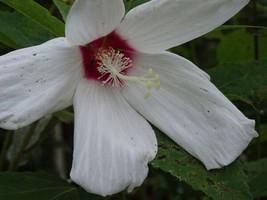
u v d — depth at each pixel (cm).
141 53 40
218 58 62
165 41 38
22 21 45
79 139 35
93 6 34
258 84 44
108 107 38
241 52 61
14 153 56
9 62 34
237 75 45
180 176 37
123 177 34
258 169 53
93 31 36
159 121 39
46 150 74
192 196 64
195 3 36
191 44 56
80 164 34
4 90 33
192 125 38
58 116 51
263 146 66
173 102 39
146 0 43
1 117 33
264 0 71
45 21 38
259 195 51
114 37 39
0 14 45
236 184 38
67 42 36
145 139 38
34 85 34
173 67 39
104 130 36
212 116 38
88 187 34
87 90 38
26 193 42
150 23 37
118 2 35
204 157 38
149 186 75
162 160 37
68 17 34
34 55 35
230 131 38
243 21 67
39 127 55
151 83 38
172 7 36
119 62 39
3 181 42
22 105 34
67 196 42
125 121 38
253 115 58
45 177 43
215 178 38
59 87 35
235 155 38
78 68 38
